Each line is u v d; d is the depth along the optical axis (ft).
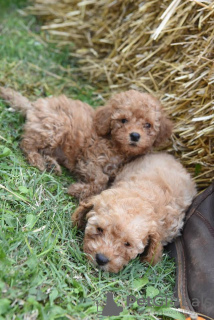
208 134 2.74
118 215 2.14
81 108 2.83
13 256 2.02
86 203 2.38
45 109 2.75
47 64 3.54
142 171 2.59
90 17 3.68
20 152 2.71
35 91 3.21
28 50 3.61
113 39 3.44
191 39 2.88
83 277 2.13
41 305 1.86
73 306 1.94
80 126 2.77
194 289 2.16
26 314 1.84
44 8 3.95
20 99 2.87
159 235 2.22
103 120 2.74
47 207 2.37
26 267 1.99
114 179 2.73
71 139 2.75
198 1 2.79
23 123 2.88
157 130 2.73
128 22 3.28
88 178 2.71
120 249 2.13
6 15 3.99
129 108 2.67
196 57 2.81
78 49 3.73
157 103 2.76
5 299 1.83
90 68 3.54
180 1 2.90
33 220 2.21
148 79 3.13
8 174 2.40
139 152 2.68
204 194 2.45
